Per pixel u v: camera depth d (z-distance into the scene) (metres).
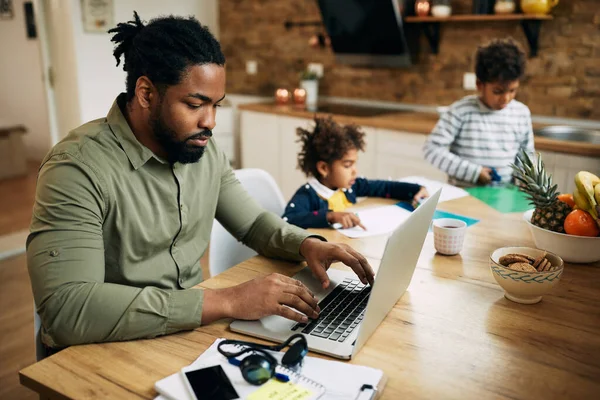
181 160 1.20
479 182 2.41
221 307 1.09
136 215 1.22
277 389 0.87
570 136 3.16
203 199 1.38
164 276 1.31
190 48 1.09
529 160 1.49
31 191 4.81
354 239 1.60
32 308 2.76
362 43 3.96
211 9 5.05
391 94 4.07
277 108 4.12
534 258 1.24
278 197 1.99
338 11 3.93
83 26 4.21
